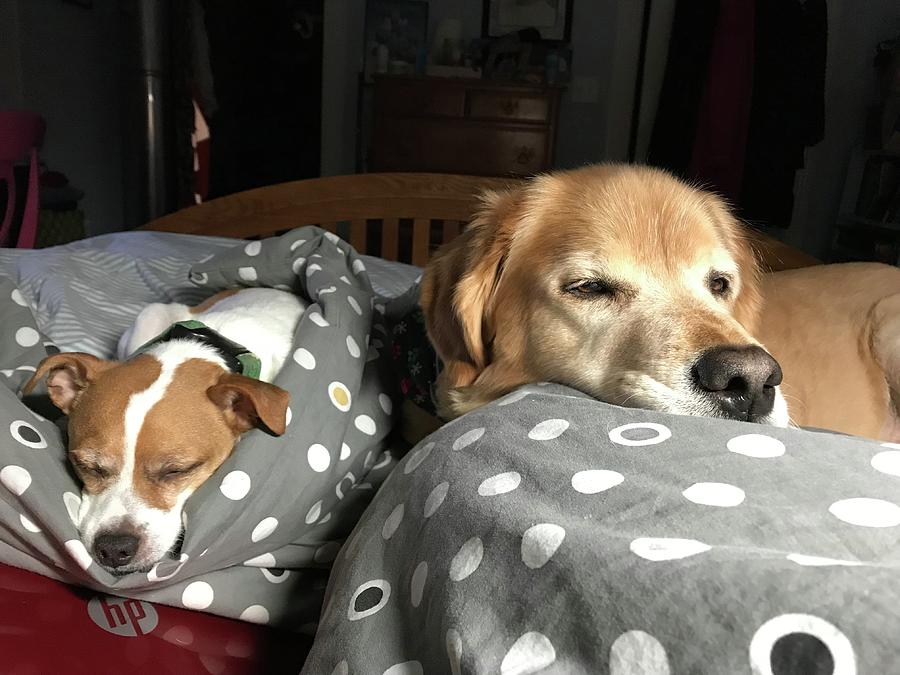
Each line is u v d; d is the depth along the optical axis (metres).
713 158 1.29
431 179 0.98
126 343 0.55
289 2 1.50
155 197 1.26
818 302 0.54
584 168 0.45
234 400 0.45
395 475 0.32
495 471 0.26
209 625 0.35
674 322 0.35
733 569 0.17
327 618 0.27
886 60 1.21
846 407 0.52
